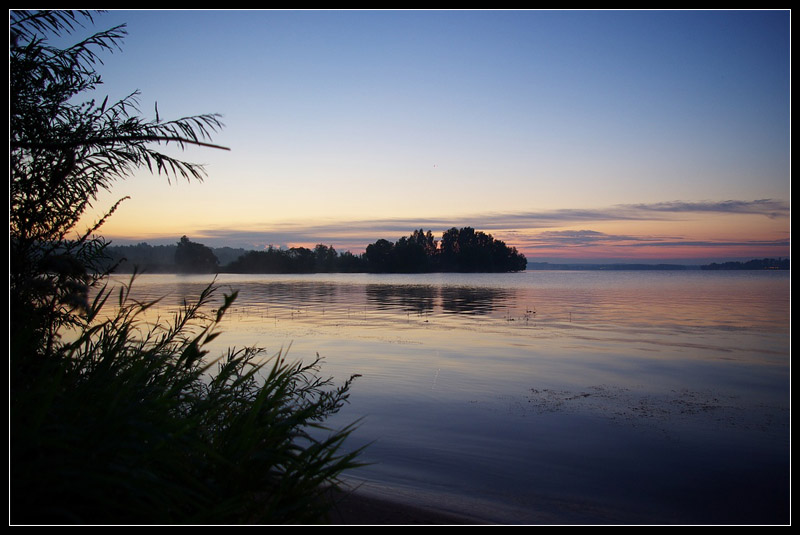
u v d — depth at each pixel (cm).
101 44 399
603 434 854
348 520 391
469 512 508
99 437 201
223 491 254
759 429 886
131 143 374
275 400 308
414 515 436
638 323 3219
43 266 282
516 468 682
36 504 180
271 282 12500
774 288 9819
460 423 916
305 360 1616
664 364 1645
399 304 5178
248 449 262
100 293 301
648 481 645
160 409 247
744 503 571
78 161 367
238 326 2844
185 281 8425
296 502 262
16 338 240
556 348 2028
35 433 182
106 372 287
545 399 1127
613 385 1292
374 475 638
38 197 347
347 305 4953
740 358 1781
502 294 7506
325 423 897
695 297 6669
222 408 310
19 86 355
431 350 1938
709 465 707
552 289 9381
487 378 1378
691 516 536
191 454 258
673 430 884
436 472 660
